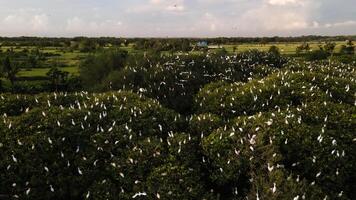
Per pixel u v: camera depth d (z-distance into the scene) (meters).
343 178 15.12
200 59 30.41
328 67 31.20
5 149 15.29
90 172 14.87
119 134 16.61
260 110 20.02
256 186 13.88
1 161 14.59
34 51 148.50
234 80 26.47
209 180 15.22
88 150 15.83
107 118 18.02
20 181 14.21
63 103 20.31
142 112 18.59
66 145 15.82
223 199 14.48
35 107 19.34
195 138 16.75
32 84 79.06
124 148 16.05
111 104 19.59
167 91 24.44
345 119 17.88
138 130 17.42
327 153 15.48
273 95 20.84
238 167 14.91
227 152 15.55
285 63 34.50
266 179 14.06
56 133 16.23
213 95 22.45
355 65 42.47
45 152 15.23
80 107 18.73
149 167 14.94
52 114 17.55
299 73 24.61
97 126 17.08
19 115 18.84
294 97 20.67
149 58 30.67
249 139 15.81
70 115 17.45
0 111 18.97
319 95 20.72
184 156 15.53
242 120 17.75
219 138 16.11
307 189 13.38
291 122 16.94
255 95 20.98
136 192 13.97
